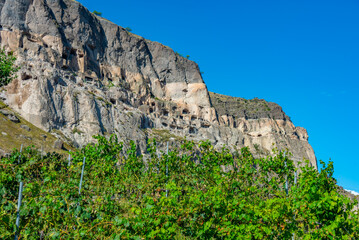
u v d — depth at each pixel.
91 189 18.50
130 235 11.17
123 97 101.00
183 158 24.25
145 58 127.25
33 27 90.06
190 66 137.75
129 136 87.06
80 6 108.38
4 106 68.69
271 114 149.88
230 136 125.94
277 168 22.02
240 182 19.86
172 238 13.33
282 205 12.26
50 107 74.81
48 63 84.69
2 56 43.97
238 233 12.38
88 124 80.38
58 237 11.03
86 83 93.88
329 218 11.75
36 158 22.06
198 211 13.85
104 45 115.00
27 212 11.05
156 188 19.94
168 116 113.62
